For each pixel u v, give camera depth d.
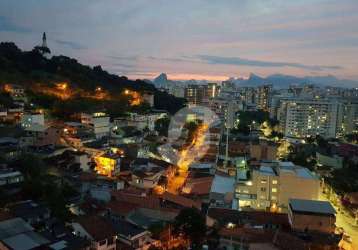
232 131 182.25
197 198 80.44
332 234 62.56
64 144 104.06
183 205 72.94
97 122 126.88
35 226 53.22
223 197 79.56
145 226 61.84
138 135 134.75
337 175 113.69
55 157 92.62
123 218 64.06
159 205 69.81
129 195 73.00
